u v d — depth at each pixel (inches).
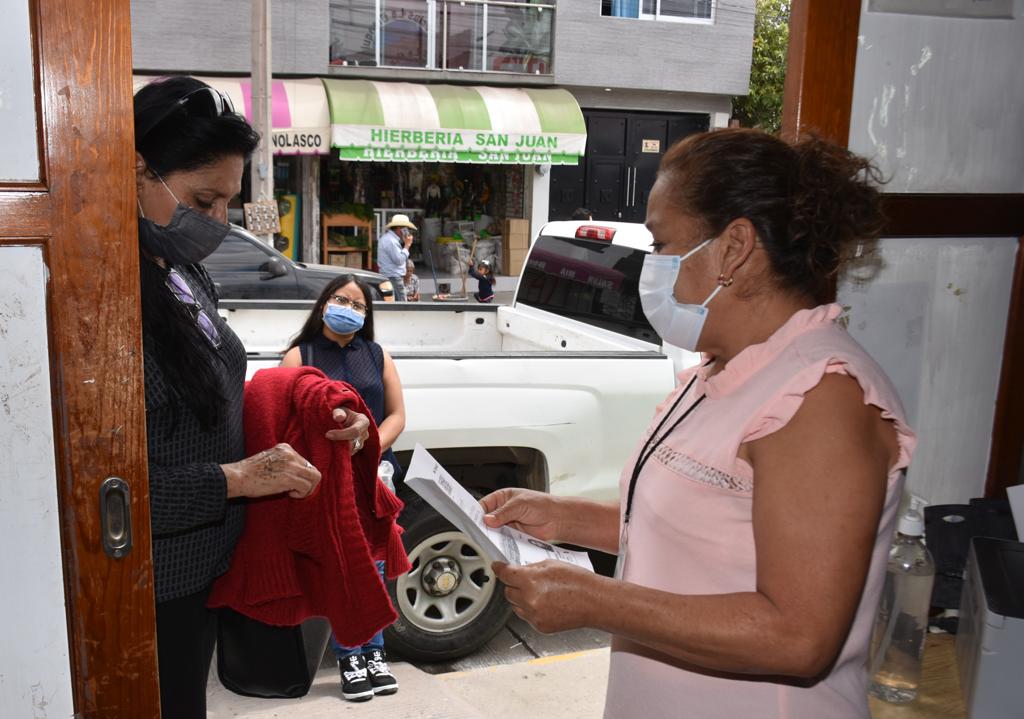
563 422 153.4
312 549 84.9
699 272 53.3
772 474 48.7
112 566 52.4
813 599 46.6
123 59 48.6
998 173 91.2
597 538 68.2
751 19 652.7
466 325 215.0
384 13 599.2
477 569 151.4
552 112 601.0
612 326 177.6
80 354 49.9
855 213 52.6
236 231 337.7
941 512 93.8
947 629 88.4
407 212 644.7
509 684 134.3
